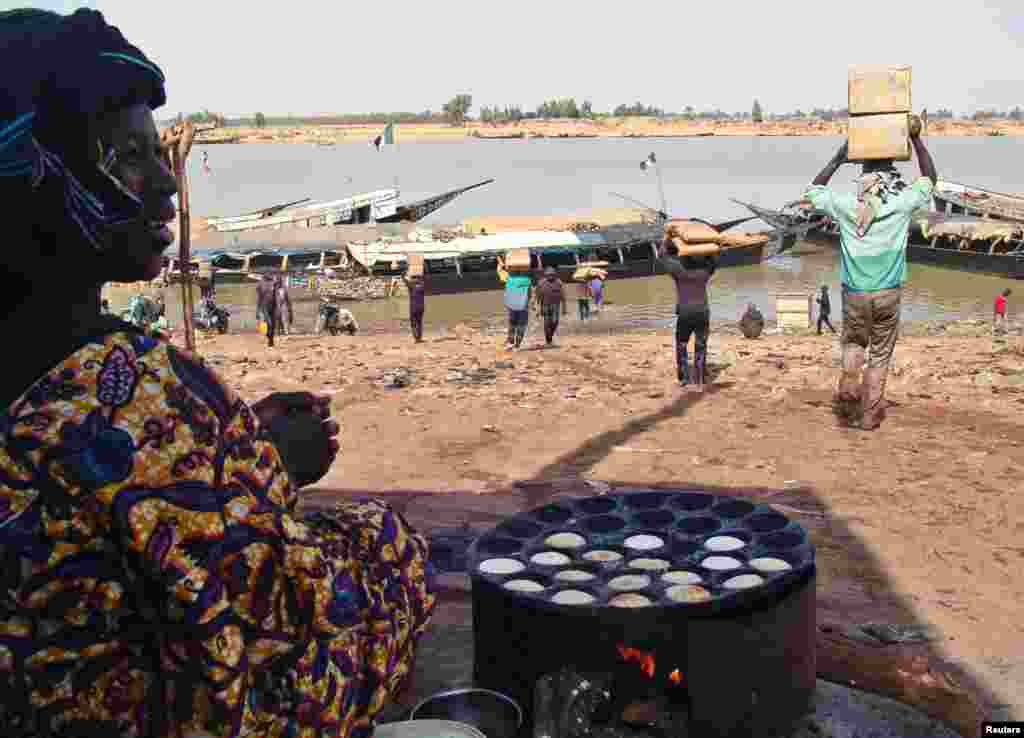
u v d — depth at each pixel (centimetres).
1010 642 418
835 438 819
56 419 103
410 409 971
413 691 354
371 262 4497
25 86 106
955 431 836
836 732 322
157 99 119
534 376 1280
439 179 12500
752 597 300
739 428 863
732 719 302
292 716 112
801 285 4528
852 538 562
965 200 5878
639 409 960
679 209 8388
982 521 590
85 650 104
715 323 3522
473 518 584
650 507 383
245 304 4266
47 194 108
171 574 102
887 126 788
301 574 112
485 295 4425
